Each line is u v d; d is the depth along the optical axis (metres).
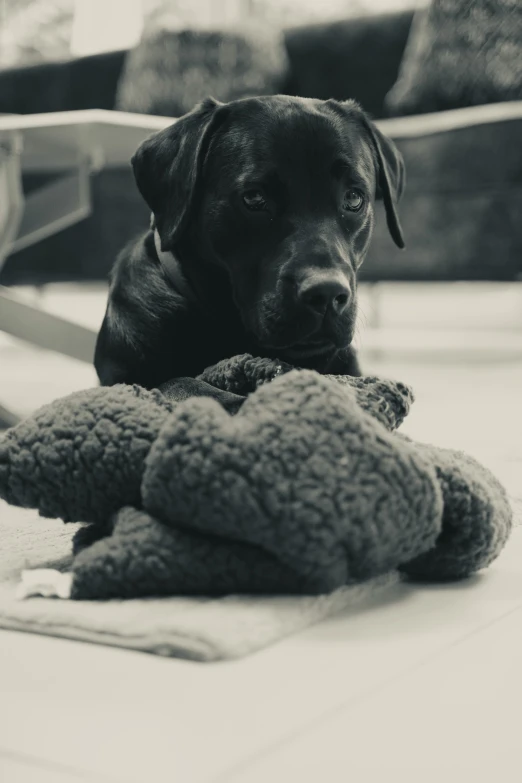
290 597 1.20
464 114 4.55
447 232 4.46
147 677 1.00
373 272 4.62
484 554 1.34
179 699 0.95
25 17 7.79
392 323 6.68
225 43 5.20
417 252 4.53
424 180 4.48
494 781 0.81
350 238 1.80
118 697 0.95
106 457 1.28
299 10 7.45
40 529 1.71
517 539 1.63
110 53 5.66
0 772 0.81
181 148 1.85
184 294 1.90
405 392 1.47
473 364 4.71
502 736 0.88
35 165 3.85
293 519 1.14
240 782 0.79
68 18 7.82
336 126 1.81
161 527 1.22
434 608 1.24
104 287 8.34
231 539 1.20
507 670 1.03
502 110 4.41
